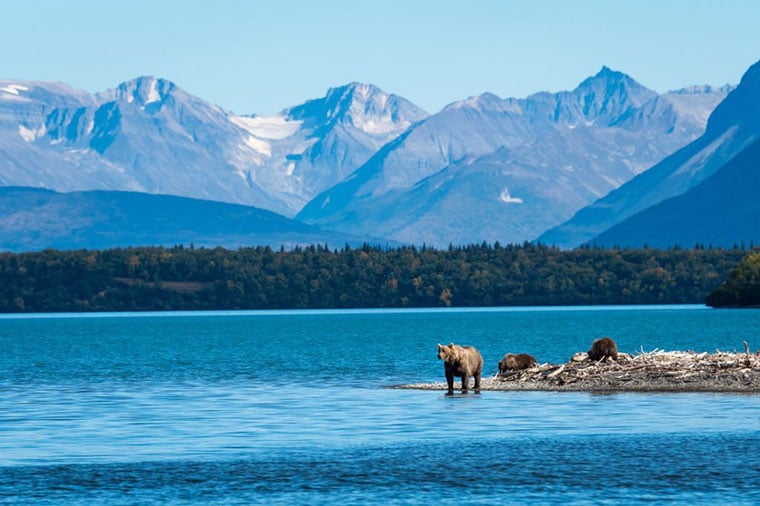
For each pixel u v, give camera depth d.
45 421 171.88
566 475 122.19
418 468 127.06
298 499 112.12
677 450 136.25
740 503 108.00
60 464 130.62
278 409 188.50
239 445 144.12
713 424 158.12
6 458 134.50
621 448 138.38
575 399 194.75
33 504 110.25
